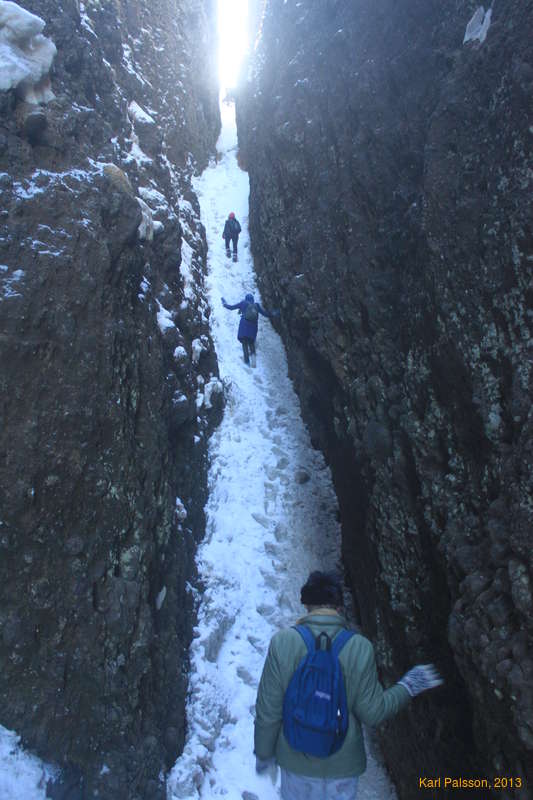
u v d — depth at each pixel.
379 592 5.18
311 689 2.33
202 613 5.86
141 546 4.43
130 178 7.07
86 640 3.79
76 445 3.95
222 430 8.27
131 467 4.43
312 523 7.38
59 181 4.40
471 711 3.62
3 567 3.54
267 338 10.30
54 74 5.32
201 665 5.35
